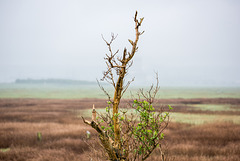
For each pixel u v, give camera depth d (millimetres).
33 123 24266
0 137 16641
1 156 12148
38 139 15844
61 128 20828
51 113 35156
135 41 2859
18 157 12078
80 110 40000
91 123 2943
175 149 13211
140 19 2855
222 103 57562
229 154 12547
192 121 25391
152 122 3189
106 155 3287
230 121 24828
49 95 109938
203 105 51125
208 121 25484
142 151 3244
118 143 3053
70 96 101312
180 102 59219
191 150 13227
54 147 13859
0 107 45719
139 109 3123
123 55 2848
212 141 15680
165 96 94312
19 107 45750
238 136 16531
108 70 2883
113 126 3283
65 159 11500
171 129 19859
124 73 2881
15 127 21312
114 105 3021
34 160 11492
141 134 3184
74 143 14328
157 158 10273
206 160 11266
